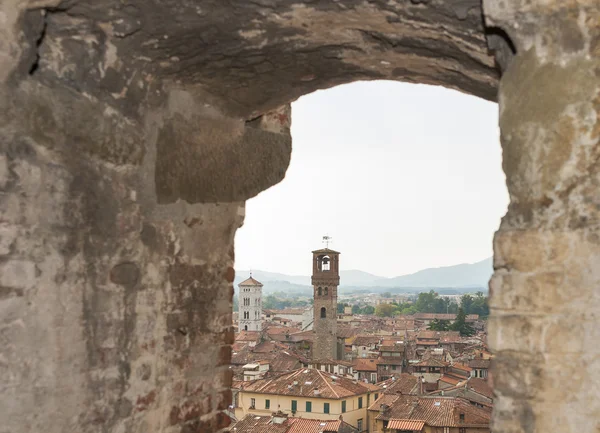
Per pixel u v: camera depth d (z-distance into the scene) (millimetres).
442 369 55688
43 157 2531
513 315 2100
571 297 2020
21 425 2432
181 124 3303
